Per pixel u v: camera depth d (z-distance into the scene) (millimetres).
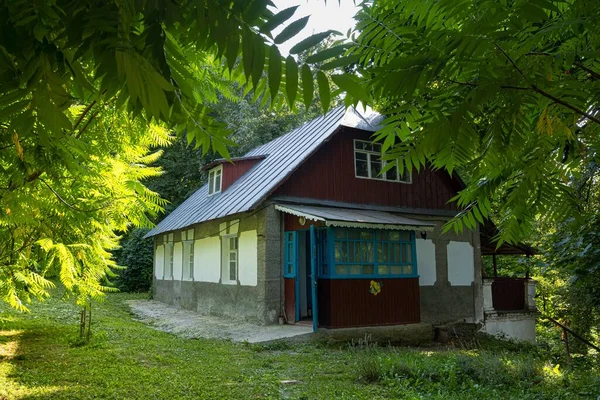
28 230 3484
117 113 2717
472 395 5949
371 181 12617
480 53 1470
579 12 1625
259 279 10992
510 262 20500
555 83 1543
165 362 7098
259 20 1032
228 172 14812
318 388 5922
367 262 10422
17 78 1075
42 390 5312
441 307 12938
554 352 11391
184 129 1343
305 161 11586
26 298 4613
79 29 1012
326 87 1039
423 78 1504
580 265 5996
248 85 1173
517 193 2486
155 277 19469
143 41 1078
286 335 9430
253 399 5316
